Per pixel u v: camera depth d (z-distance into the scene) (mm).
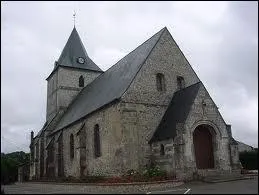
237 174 21812
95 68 41625
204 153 22562
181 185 19219
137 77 24500
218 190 15602
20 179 40312
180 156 20812
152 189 18281
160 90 25531
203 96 22859
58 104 38344
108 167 23625
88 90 35562
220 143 22656
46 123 40062
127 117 22969
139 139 23141
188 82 27078
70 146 30188
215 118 22844
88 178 24094
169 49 26969
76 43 42188
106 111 24625
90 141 26594
